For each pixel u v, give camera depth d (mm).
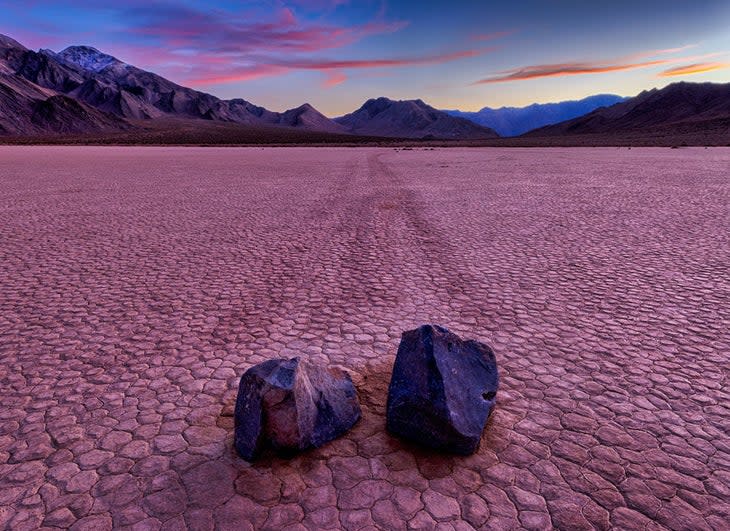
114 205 16484
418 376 3697
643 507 3084
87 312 6531
